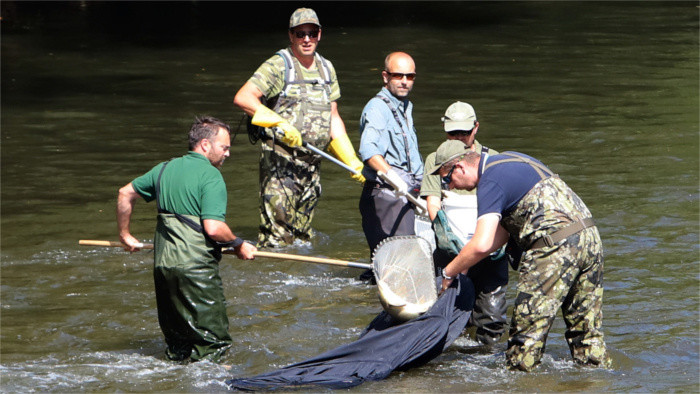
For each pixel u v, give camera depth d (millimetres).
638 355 11281
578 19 55469
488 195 10461
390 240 11680
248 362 11297
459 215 11742
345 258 15953
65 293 14203
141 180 11508
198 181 11141
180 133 26781
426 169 12680
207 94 33281
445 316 11055
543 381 10383
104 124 28172
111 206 19250
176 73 38094
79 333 12539
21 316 13195
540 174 10562
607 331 12117
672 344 11633
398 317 11273
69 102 32031
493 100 31281
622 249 15664
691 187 19734
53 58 42531
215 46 46125
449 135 12141
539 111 29234
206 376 10711
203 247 11172
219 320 11305
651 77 35406
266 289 14344
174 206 11180
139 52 44281
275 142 16375
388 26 53406
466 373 10727
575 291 10703
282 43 46906
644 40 45969
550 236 10406
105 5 64375
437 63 39906
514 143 24594
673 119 27609
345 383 10273
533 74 36719
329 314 13156
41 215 18578
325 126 16312
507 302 13391
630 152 23344
